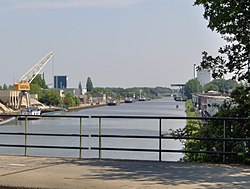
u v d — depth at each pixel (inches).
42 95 5600.4
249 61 687.7
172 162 527.5
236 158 529.7
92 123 2085.4
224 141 520.4
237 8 645.3
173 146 1144.8
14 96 4549.7
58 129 1503.4
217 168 486.3
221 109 661.3
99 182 406.6
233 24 666.2
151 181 411.8
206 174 448.5
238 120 523.2
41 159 552.4
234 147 533.3
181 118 521.0
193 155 597.6
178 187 385.4
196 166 499.8
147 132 1423.5
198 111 3088.1
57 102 5684.1
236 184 399.2
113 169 476.7
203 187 385.1
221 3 652.1
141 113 3954.2
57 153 1031.0
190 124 663.1
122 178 425.7
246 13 648.4
